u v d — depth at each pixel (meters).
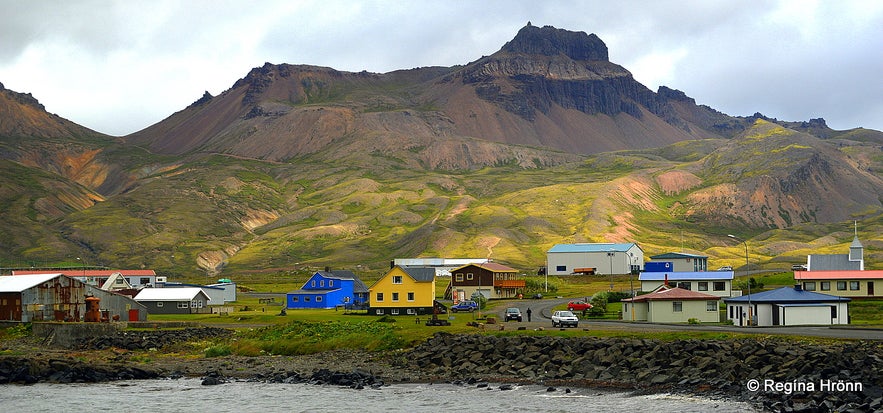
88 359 92.62
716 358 72.19
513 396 67.12
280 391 72.19
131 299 131.50
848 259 160.62
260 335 105.88
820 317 107.12
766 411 57.41
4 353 98.25
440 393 69.62
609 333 90.31
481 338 88.31
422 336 95.19
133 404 67.75
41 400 69.69
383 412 62.94
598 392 67.50
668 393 65.38
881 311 125.38
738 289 158.38
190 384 76.56
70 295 126.25
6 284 125.12
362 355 90.75
